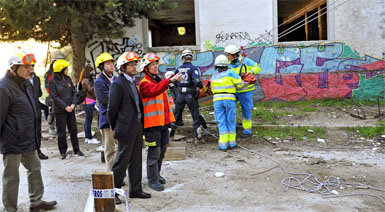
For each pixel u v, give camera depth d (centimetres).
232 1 1129
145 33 1164
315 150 684
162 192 482
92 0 881
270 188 492
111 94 417
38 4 811
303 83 1120
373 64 1103
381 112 952
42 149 771
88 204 305
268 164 607
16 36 1023
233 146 713
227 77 697
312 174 543
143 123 453
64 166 632
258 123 872
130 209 423
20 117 387
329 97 1120
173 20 1934
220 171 577
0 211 418
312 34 1617
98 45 1180
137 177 455
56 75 675
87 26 927
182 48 1153
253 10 1125
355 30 1100
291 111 994
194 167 603
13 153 384
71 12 843
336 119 895
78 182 539
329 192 470
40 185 421
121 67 431
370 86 1108
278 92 1129
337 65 1112
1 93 370
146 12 1009
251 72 786
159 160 512
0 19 896
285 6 1582
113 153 513
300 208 419
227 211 415
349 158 627
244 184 511
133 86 438
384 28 1095
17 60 379
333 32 1120
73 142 702
